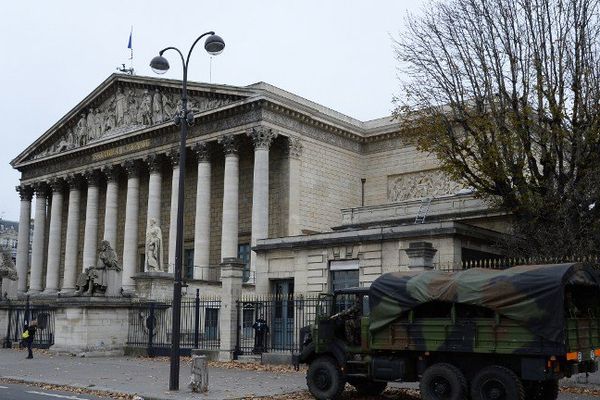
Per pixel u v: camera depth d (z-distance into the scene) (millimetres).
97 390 22625
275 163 61406
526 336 17078
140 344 37969
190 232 68938
